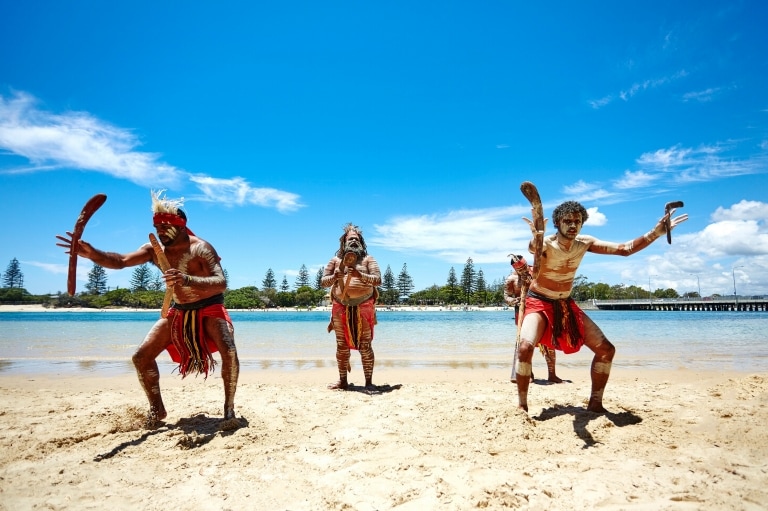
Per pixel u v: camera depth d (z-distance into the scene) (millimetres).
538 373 9789
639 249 5258
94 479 3785
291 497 3408
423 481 3607
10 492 3537
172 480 3752
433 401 6402
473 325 37781
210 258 5266
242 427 5129
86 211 4641
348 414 5754
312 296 163750
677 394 6672
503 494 3311
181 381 8992
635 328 30500
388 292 166375
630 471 3770
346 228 7984
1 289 150625
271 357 13312
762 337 21125
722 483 3504
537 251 5164
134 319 60844
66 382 8789
